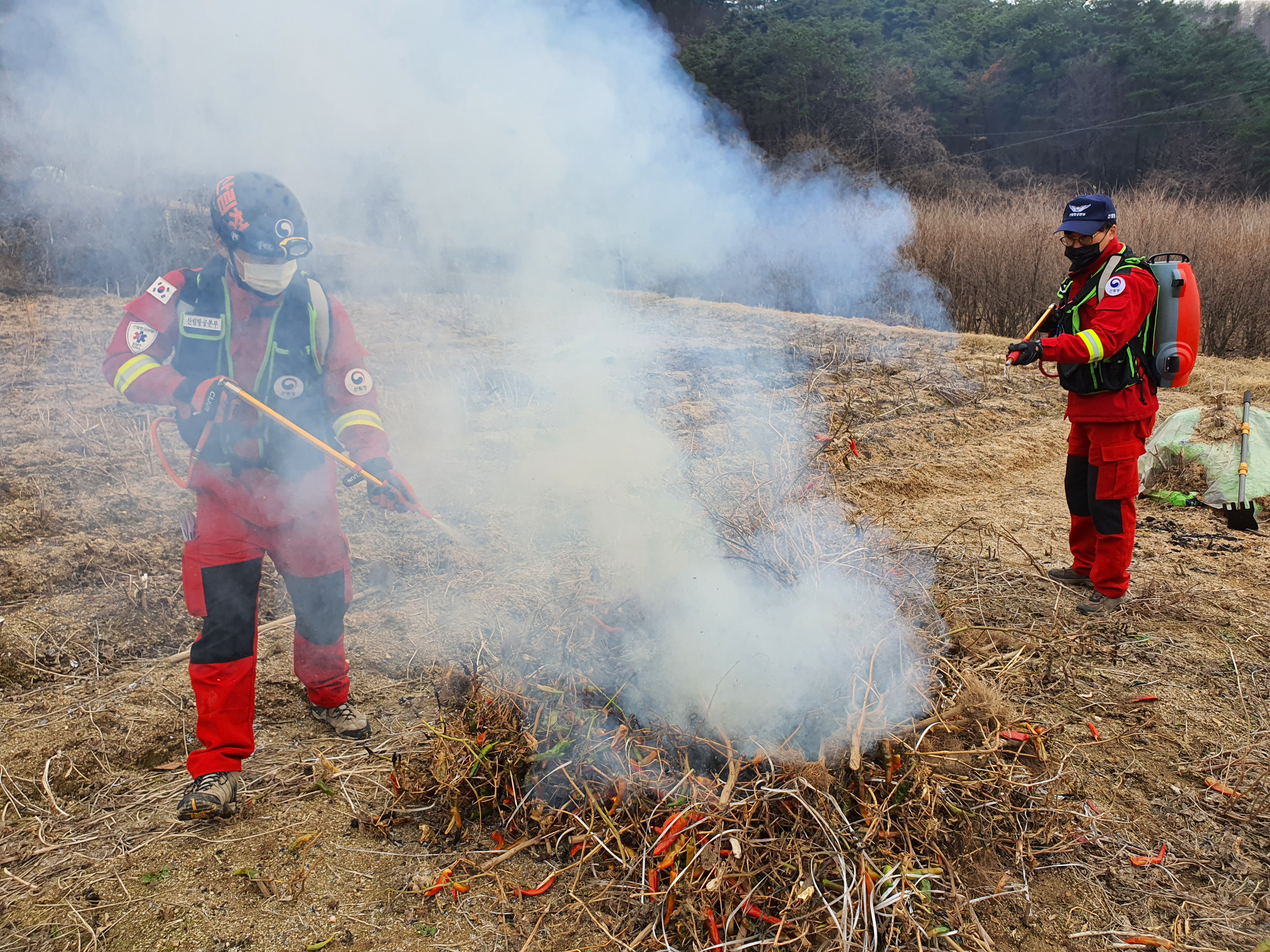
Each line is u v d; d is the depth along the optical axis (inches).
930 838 99.0
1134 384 153.1
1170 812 111.6
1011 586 170.4
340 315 114.4
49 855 101.7
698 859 93.0
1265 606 165.5
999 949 92.2
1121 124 1234.6
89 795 113.1
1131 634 153.3
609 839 98.9
